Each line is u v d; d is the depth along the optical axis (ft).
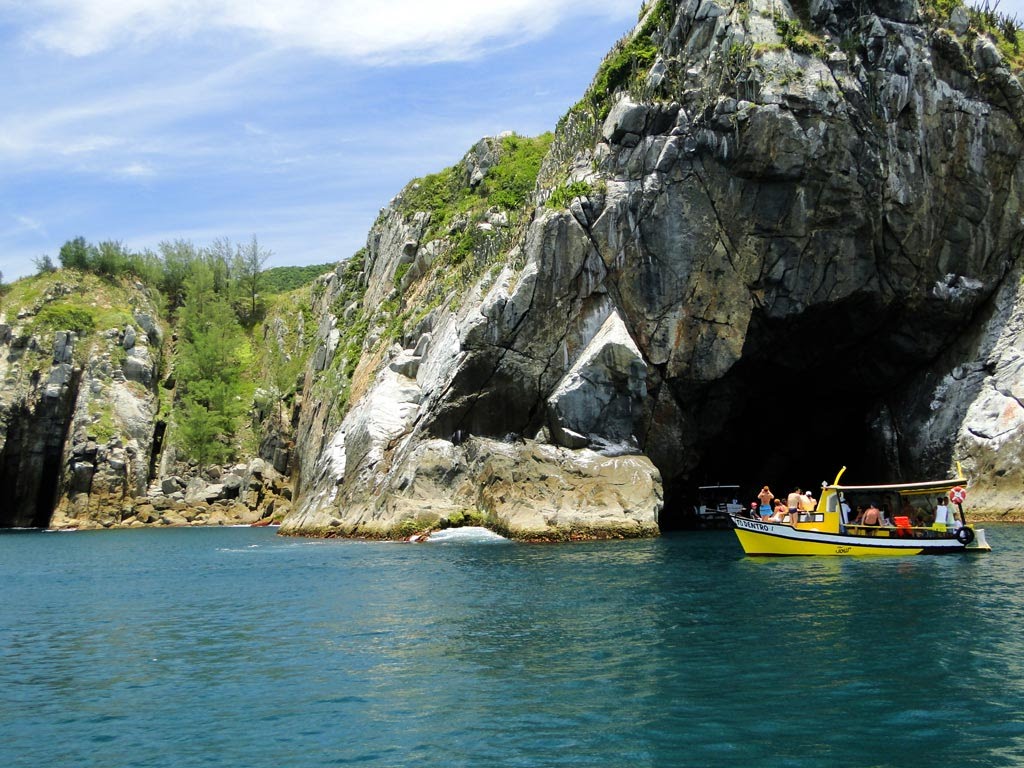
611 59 188.03
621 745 45.01
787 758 42.86
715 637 67.31
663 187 163.02
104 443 264.52
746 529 119.14
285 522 201.16
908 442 178.70
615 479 152.25
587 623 73.82
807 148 156.66
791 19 164.25
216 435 285.02
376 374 207.72
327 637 72.33
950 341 176.45
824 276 162.30
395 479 164.76
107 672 63.57
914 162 163.94
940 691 52.37
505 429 162.30
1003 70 167.84
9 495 267.39
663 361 162.30
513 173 240.94
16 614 90.48
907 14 165.68
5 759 46.14
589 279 162.91
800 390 183.52
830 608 77.71
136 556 151.02
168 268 353.51
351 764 43.78
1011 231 171.42
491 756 44.09
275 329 334.03
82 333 286.87
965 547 113.29
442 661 62.54
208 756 45.65
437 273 221.25
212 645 71.41
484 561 118.11
